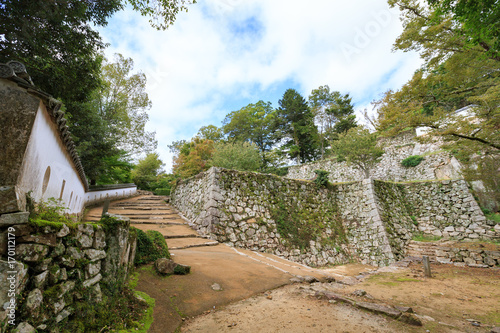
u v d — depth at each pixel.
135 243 4.61
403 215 13.08
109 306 3.03
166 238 8.43
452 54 7.46
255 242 9.63
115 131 14.37
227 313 3.74
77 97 7.37
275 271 6.11
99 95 14.01
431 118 7.53
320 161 24.62
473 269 8.45
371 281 6.73
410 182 14.43
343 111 28.80
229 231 9.41
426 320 3.73
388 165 20.08
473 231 11.28
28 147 2.60
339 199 13.89
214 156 17.50
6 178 2.30
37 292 2.03
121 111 15.05
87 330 2.53
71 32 5.73
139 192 23.83
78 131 11.40
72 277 2.55
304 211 12.15
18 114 2.54
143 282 4.20
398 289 5.84
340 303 4.19
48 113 3.29
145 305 3.48
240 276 5.36
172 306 3.72
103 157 13.30
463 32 6.56
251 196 10.91
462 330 3.45
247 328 3.25
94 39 6.26
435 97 8.09
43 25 5.17
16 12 4.57
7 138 2.42
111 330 2.75
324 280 6.14
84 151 11.47
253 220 10.23
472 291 5.74
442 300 5.00
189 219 11.62
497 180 10.03
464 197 12.15
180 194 14.77
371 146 16.06
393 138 21.86
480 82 7.43
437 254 10.17
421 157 17.73
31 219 2.15
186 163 22.19
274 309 3.90
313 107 30.36
